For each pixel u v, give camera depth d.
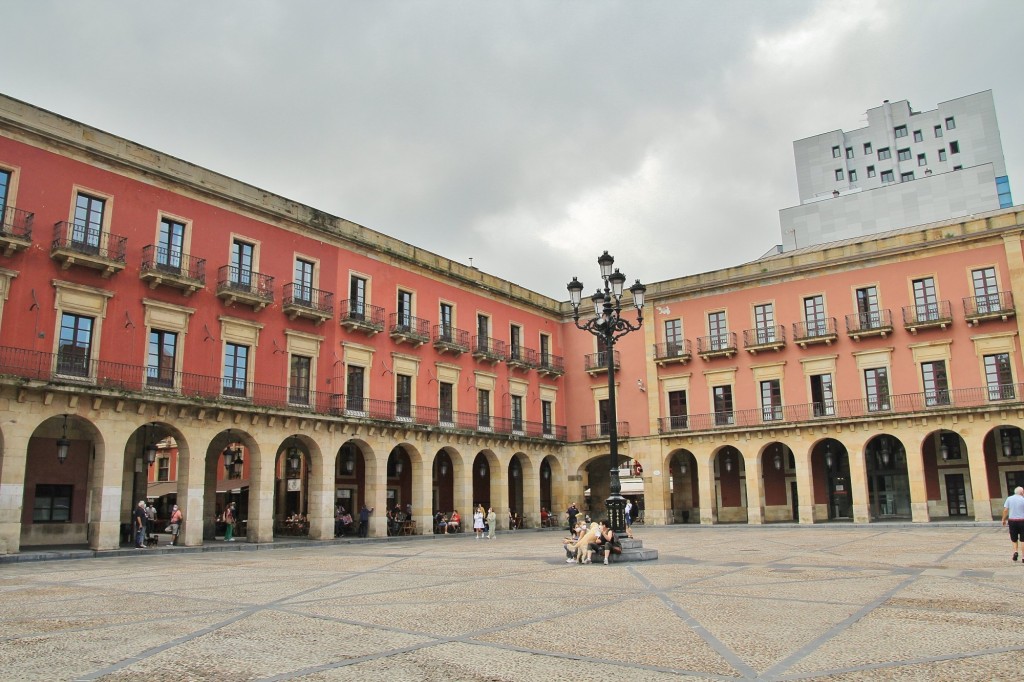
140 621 9.45
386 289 34.47
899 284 35.50
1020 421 31.28
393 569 16.67
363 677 6.51
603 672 6.62
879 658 7.05
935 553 18.20
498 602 10.97
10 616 9.95
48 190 23.03
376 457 31.91
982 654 7.12
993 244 33.41
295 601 11.26
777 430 36.97
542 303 44.41
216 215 27.78
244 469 37.91
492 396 39.53
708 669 6.71
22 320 21.89
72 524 24.95
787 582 13.02
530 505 40.25
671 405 41.22
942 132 70.94
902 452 37.75
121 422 23.38
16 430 20.98
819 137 76.69
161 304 25.28
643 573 14.95
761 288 39.34
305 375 30.17
